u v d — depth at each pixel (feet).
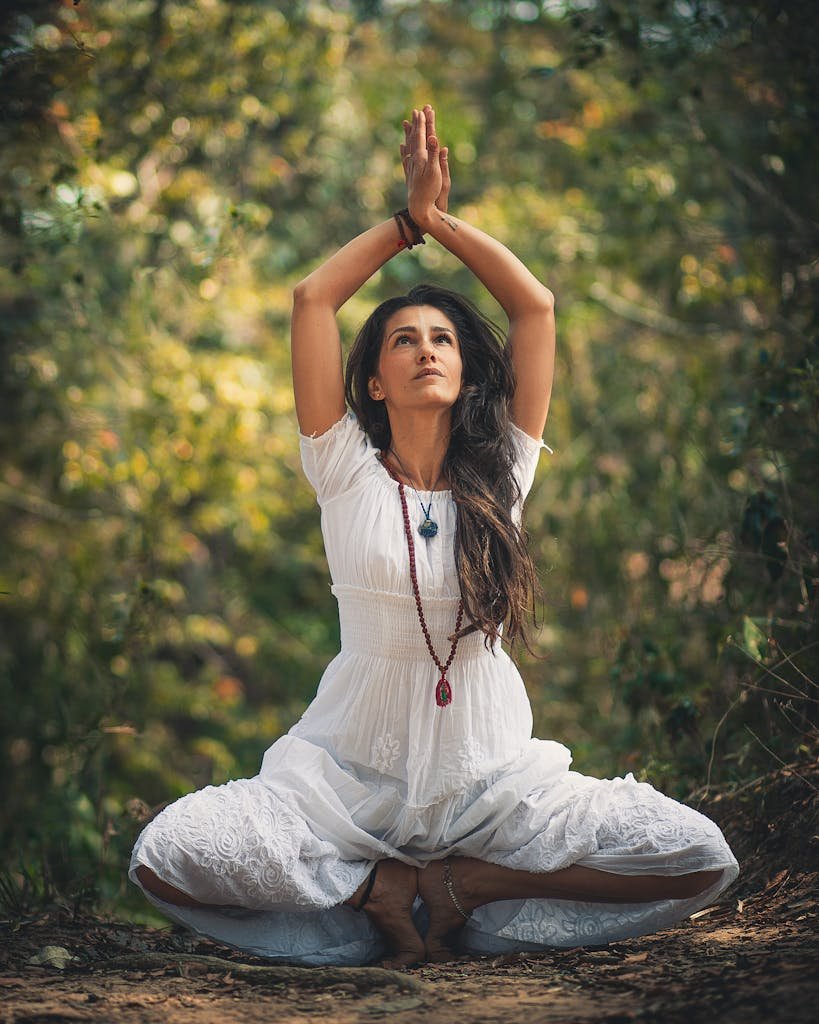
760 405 16.60
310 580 36.35
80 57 18.34
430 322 11.55
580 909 11.10
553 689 26.22
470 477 11.41
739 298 24.29
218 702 32.42
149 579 26.66
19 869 16.16
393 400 11.49
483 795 10.96
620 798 10.95
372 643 11.05
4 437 26.37
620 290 30.14
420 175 11.53
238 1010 9.19
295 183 31.40
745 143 23.15
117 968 10.61
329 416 11.43
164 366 27.14
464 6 32.58
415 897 11.21
